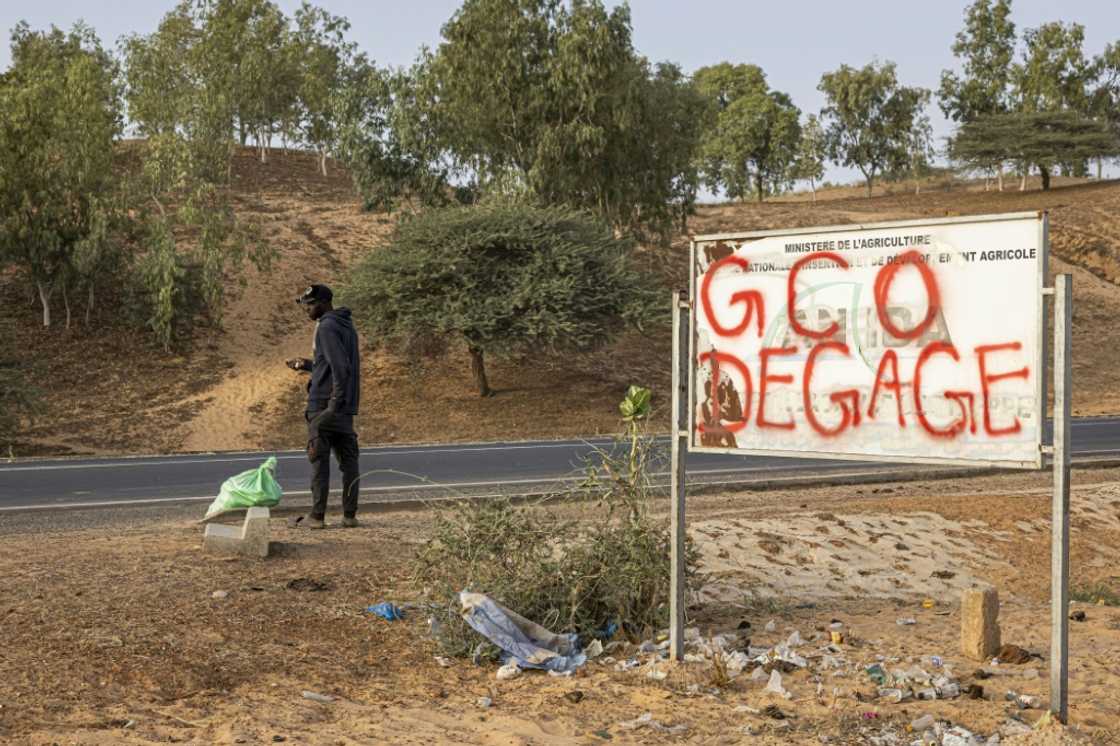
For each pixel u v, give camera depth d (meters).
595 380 41.69
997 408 4.88
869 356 5.25
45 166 41.84
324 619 6.43
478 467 17.78
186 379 39.78
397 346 42.72
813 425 5.42
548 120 42.47
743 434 5.64
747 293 5.62
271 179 77.75
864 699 5.18
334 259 54.00
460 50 41.97
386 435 33.19
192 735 4.39
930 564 9.76
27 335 42.09
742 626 6.94
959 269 4.98
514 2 42.09
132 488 14.66
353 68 85.00
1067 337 4.55
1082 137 107.56
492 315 34.31
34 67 53.41
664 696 5.19
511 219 36.09
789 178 126.50
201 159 45.00
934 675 5.61
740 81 135.75
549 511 7.47
